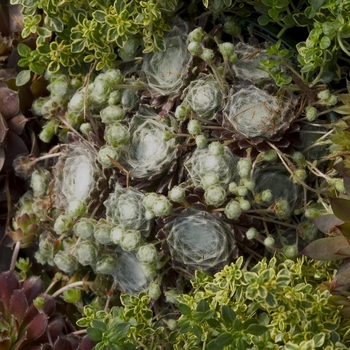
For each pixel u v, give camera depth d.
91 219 0.83
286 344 0.77
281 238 0.82
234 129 0.81
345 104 0.80
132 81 0.84
